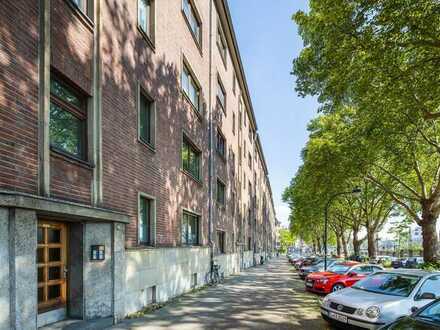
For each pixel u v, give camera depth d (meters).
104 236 8.53
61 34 7.34
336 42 11.65
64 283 7.80
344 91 12.98
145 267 10.99
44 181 6.43
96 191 8.45
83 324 7.41
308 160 23.39
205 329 8.48
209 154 21.44
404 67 12.01
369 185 33.69
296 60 14.05
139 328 8.30
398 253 76.00
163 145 13.60
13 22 5.88
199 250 18.14
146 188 11.71
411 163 20.00
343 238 51.88
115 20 9.86
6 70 5.67
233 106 32.09
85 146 8.42
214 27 23.95
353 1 10.80
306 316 10.44
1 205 5.29
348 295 8.88
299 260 38.09
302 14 13.00
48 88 6.68
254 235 48.84
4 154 5.55
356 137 19.44
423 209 21.78
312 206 35.69
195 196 18.20
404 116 14.41
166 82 14.21
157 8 13.41
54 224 7.56
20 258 5.58
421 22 9.76
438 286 8.49
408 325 5.36
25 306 5.64
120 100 10.00
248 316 10.20
